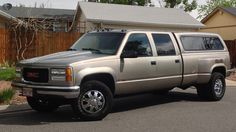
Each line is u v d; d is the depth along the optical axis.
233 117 9.87
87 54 9.63
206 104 11.81
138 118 9.65
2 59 20.64
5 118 9.63
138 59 10.09
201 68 11.91
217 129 8.55
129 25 31.16
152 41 10.62
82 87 9.02
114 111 10.60
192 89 14.98
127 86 9.90
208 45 12.42
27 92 9.17
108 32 10.41
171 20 33.06
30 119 9.51
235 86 16.86
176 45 11.27
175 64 11.07
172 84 11.12
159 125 8.88
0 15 25.66
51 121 9.26
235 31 33.91
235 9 35.50
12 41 20.83
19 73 9.46
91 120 9.25
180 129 8.52
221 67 12.70
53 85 8.85
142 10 34.41
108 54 9.70
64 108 10.99
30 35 21.11
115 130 8.36
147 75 10.30
